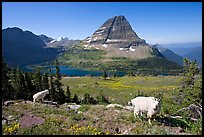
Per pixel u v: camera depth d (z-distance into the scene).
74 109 20.17
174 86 117.12
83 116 16.89
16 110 18.72
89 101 73.12
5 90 46.16
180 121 16.33
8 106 20.05
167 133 13.24
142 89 116.31
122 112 18.61
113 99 93.06
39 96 23.56
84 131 13.84
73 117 16.55
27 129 14.12
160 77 158.00
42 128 14.38
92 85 134.38
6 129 13.79
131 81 152.12
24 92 65.06
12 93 53.53
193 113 19.23
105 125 15.09
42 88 70.19
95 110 19.48
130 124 15.09
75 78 178.38
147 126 14.55
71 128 14.45
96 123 15.60
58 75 73.81
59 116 17.22
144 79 154.88
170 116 18.30
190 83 31.12
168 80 140.25
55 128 14.44
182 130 14.17
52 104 23.48
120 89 119.44
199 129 14.25
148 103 15.65
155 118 16.48
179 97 30.33
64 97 73.38
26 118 16.66
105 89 120.56
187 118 17.69
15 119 16.36
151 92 101.81
